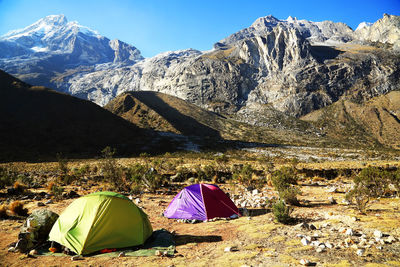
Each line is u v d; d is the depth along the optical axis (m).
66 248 7.15
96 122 116.88
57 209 12.56
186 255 6.73
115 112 191.00
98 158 71.75
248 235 8.02
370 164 44.75
